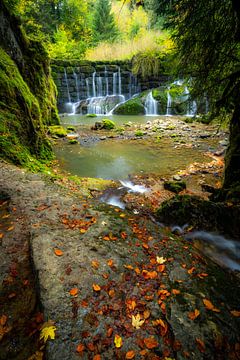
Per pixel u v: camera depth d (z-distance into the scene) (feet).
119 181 20.54
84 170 23.09
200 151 28.60
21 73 28.71
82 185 18.12
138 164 24.88
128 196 17.43
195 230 11.95
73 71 61.82
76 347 5.04
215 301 6.64
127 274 7.29
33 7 71.10
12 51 26.61
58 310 5.84
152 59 60.34
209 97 14.78
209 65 13.14
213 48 12.44
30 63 30.86
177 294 6.70
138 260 8.00
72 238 8.77
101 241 8.75
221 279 7.82
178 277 7.44
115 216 10.88
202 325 5.78
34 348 5.25
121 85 65.87
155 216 13.82
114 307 6.09
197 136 35.32
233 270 9.98
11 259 7.93
